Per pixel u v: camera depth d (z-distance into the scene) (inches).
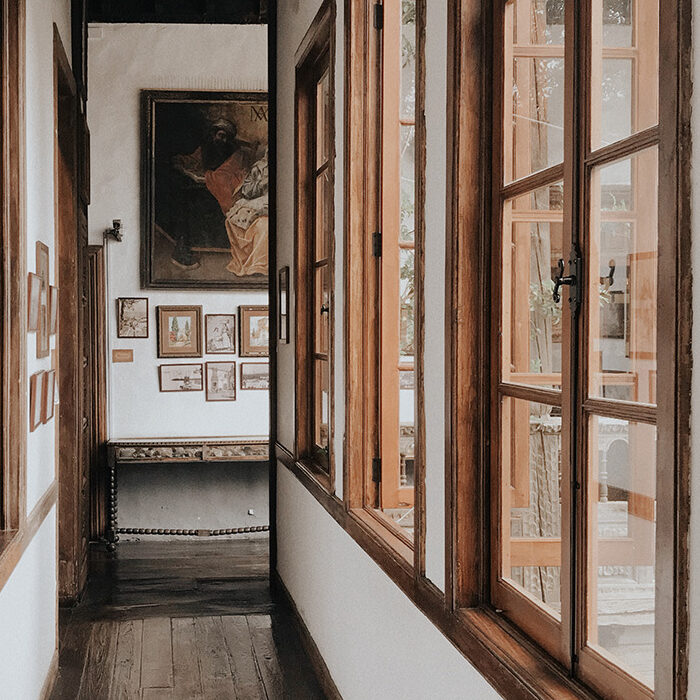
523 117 90.4
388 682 129.3
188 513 336.2
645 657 66.5
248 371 338.0
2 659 129.5
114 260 332.2
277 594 254.5
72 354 243.8
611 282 71.3
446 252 99.5
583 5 75.8
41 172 178.7
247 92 336.8
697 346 54.3
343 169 162.7
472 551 97.6
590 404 73.9
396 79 157.2
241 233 337.4
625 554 69.3
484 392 97.3
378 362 157.2
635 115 67.8
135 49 333.1
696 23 54.4
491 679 85.4
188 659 200.8
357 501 156.7
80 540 254.2
